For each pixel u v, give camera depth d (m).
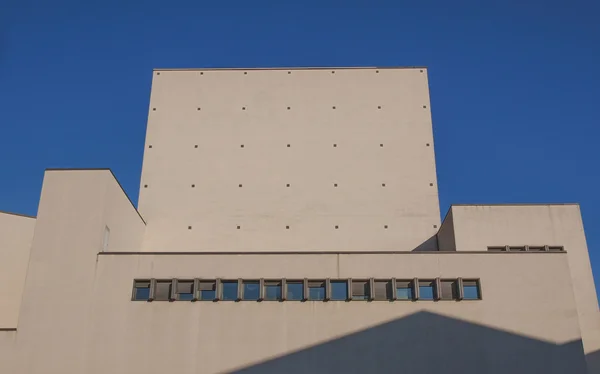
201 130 45.66
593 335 34.81
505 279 33.00
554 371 31.05
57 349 30.94
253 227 42.59
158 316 31.83
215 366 30.94
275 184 43.88
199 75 47.75
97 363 30.81
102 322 31.62
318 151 44.94
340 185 43.78
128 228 38.41
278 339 31.50
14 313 38.53
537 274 33.12
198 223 42.69
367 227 42.53
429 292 32.84
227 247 42.00
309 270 33.16
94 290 32.22
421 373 30.88
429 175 43.94
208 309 32.06
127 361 30.91
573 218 37.50
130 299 32.16
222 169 44.34
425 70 47.94
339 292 32.72
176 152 44.88
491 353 31.33
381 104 46.53
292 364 31.03
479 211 37.72
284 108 46.47
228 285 32.81
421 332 31.67
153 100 46.75
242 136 45.47
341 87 47.25
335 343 31.44
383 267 33.28
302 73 47.84
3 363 30.58
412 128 45.59
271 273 33.09
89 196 34.00
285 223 42.72
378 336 31.59
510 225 37.34
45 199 33.91
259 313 32.03
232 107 46.53
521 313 32.19
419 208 43.00
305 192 43.59
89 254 32.84
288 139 45.34
